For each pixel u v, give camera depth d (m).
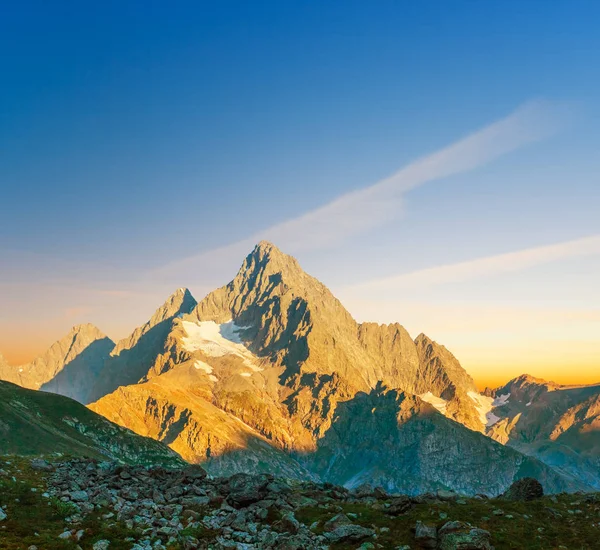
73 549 38.22
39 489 50.06
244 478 57.72
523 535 42.88
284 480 66.75
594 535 43.09
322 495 56.91
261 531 45.00
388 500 54.94
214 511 49.69
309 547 40.88
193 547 40.19
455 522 42.09
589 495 53.69
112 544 39.69
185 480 59.12
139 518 45.56
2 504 44.75
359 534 42.94
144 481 58.34
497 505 50.81
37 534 39.97
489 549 39.31
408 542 41.91
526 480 56.31
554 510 49.41
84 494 49.97
